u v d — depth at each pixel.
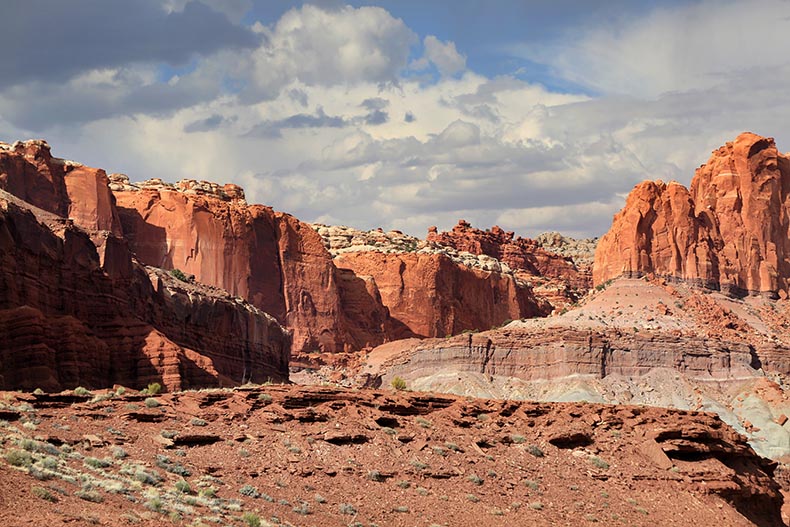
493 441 83.25
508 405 90.12
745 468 92.56
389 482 72.19
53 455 60.94
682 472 86.19
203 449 69.31
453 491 73.69
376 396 84.31
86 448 64.25
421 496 71.81
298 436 73.81
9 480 53.44
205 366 110.62
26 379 92.31
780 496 93.50
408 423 81.06
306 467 70.31
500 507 73.44
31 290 98.81
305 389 81.94
